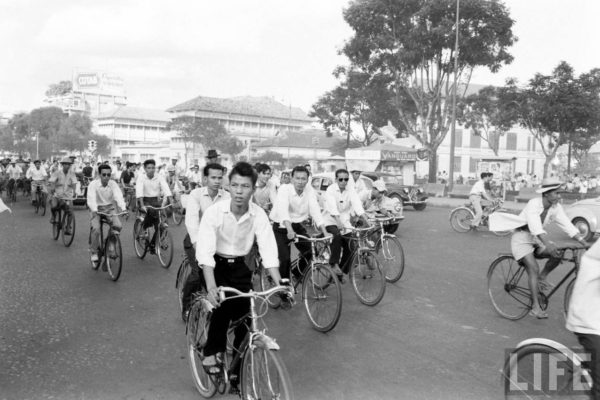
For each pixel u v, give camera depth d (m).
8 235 12.45
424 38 27.50
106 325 5.76
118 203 8.31
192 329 4.12
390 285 7.95
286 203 6.27
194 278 5.33
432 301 7.02
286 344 5.27
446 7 27.09
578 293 3.22
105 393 4.07
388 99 33.72
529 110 29.38
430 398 4.04
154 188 9.49
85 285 7.62
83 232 13.04
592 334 3.14
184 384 4.25
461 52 28.05
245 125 96.19
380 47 28.36
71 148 75.12
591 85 27.56
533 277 5.82
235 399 3.94
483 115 45.28
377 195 12.66
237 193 3.57
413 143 50.12
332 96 43.50
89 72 136.75
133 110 108.50
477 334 5.62
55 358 4.77
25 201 22.52
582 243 5.72
